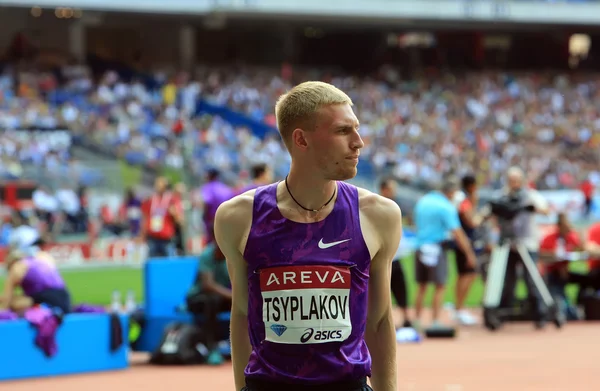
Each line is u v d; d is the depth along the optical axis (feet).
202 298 54.44
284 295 16.74
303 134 16.74
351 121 16.76
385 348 18.01
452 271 117.08
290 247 16.81
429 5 251.39
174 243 91.61
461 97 255.09
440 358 55.52
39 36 251.39
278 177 187.32
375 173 189.98
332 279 16.74
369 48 303.07
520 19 258.98
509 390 44.88
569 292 95.96
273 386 16.90
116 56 271.08
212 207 70.69
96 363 52.65
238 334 18.08
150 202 90.48
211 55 287.28
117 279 111.96
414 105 244.63
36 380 49.73
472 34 300.81
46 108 195.72
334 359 16.76
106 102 210.79
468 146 219.82
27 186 139.74
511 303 71.41
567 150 229.86
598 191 200.85
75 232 146.61
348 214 17.01
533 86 268.21
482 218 73.10
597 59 314.55
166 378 49.73
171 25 273.95
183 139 171.12
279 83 250.16
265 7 236.43
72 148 182.70
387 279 17.70
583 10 263.70
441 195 67.05
